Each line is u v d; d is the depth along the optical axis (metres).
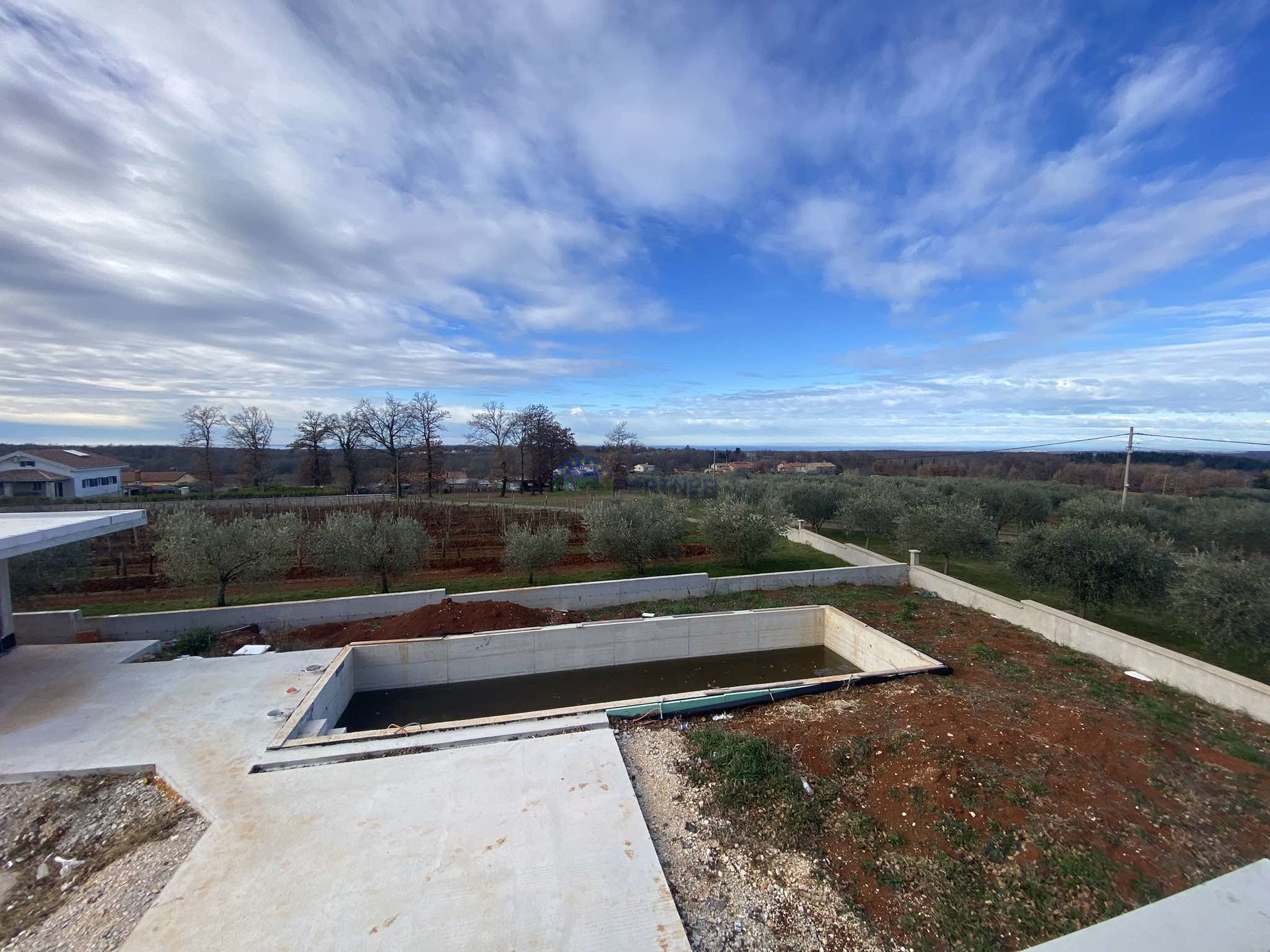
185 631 10.38
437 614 10.89
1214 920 2.75
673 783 5.73
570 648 10.91
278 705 7.05
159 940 3.74
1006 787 5.60
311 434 38.66
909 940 4.08
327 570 14.28
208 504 26.33
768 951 3.93
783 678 11.05
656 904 4.14
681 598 13.57
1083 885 4.52
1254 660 8.35
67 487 37.62
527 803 5.21
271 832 4.77
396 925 3.87
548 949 3.74
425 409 39.81
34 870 4.60
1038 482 29.88
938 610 12.34
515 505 29.16
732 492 26.98
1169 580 9.97
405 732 6.39
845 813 5.41
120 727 6.46
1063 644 10.20
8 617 8.65
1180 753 6.35
